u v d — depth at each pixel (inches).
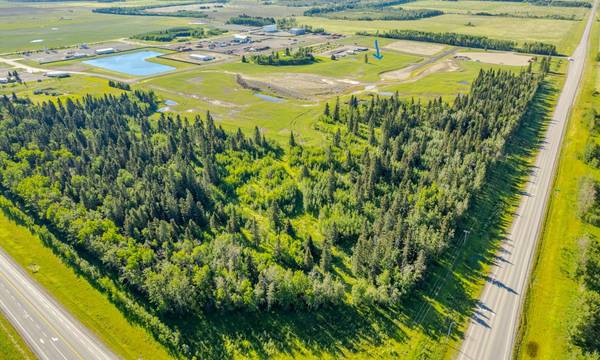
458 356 3034.0
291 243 4197.8
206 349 3139.8
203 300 3422.7
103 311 3376.0
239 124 7500.0
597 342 2938.0
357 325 3329.2
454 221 4220.0
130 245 3836.1
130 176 5113.2
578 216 4431.6
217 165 5787.4
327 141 6604.3
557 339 3073.3
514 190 5073.8
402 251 3794.3
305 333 3272.6
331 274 3865.7
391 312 3427.7
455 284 3678.6
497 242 4188.0
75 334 3179.1
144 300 3545.8
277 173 5541.3
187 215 4466.0
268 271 3543.3
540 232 4291.3
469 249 4097.0
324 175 5319.9
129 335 3176.7
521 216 4579.2
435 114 6924.2
